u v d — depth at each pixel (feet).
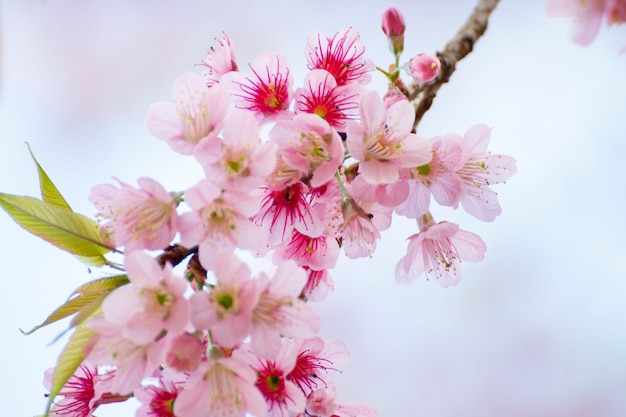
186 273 1.94
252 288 1.86
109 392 1.97
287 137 1.92
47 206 1.92
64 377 1.87
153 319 1.86
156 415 1.93
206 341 1.93
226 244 1.90
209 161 1.90
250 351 1.92
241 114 1.91
